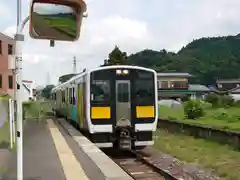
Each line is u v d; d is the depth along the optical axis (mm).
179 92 67750
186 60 99938
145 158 13133
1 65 26203
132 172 10586
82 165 8133
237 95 69000
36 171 7410
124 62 49062
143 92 13078
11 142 10484
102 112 12727
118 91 12867
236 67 96625
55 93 31469
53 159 8906
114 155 13789
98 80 12789
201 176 10078
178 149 14742
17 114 4781
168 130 22719
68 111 20641
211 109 36875
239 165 11242
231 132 15117
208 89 70750
